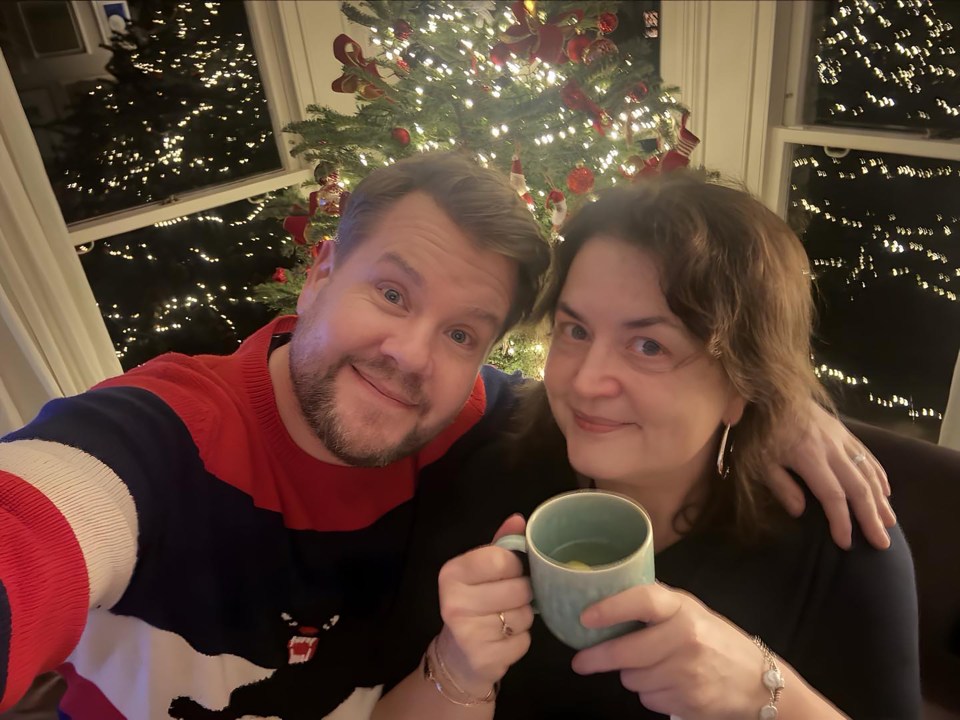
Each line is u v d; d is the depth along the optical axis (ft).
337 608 3.11
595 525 2.19
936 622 3.58
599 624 1.93
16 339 5.99
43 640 2.08
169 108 7.97
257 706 3.02
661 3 8.21
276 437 2.99
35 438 2.47
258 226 9.00
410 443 2.93
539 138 5.57
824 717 2.19
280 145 8.89
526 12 4.93
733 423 2.75
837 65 7.32
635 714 2.84
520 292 2.97
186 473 2.76
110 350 7.07
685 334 2.46
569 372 2.65
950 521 3.55
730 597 2.80
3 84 5.96
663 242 2.44
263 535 2.92
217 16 7.97
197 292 8.82
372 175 2.96
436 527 3.18
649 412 2.49
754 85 7.80
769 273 2.56
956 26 6.21
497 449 3.30
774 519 2.85
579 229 2.68
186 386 2.97
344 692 3.15
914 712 2.69
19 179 6.14
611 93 5.59
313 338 2.86
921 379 7.48
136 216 7.95
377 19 5.84
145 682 2.82
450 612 2.07
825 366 8.40
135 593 2.67
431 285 2.73
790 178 8.14
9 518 2.14
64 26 7.16
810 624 2.81
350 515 3.11
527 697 2.96
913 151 6.70
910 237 7.13
